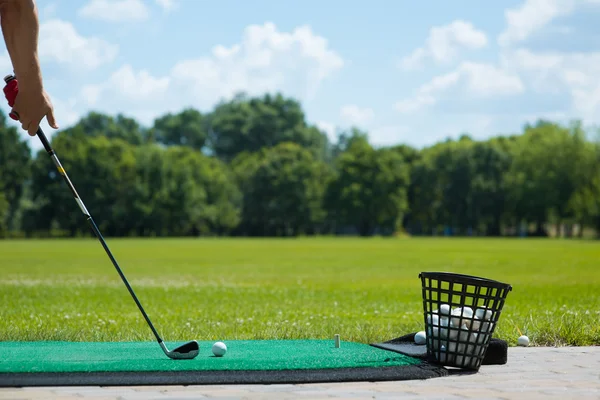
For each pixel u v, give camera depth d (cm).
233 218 11962
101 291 1866
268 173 11975
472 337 665
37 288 1969
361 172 12206
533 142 11300
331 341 803
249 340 816
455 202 12025
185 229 11856
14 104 633
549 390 579
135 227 11306
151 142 13512
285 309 1385
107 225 11106
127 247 6244
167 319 1181
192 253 4934
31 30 618
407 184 12219
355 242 8088
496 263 3559
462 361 664
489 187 11675
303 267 3294
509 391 573
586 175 10231
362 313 1308
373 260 3928
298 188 12012
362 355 686
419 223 13000
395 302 1569
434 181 12262
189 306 1453
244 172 12512
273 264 3559
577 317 1097
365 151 12262
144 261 3859
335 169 14338
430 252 5019
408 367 638
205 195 11706
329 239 10000
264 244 7288
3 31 620
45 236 10962
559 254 4578
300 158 12494
